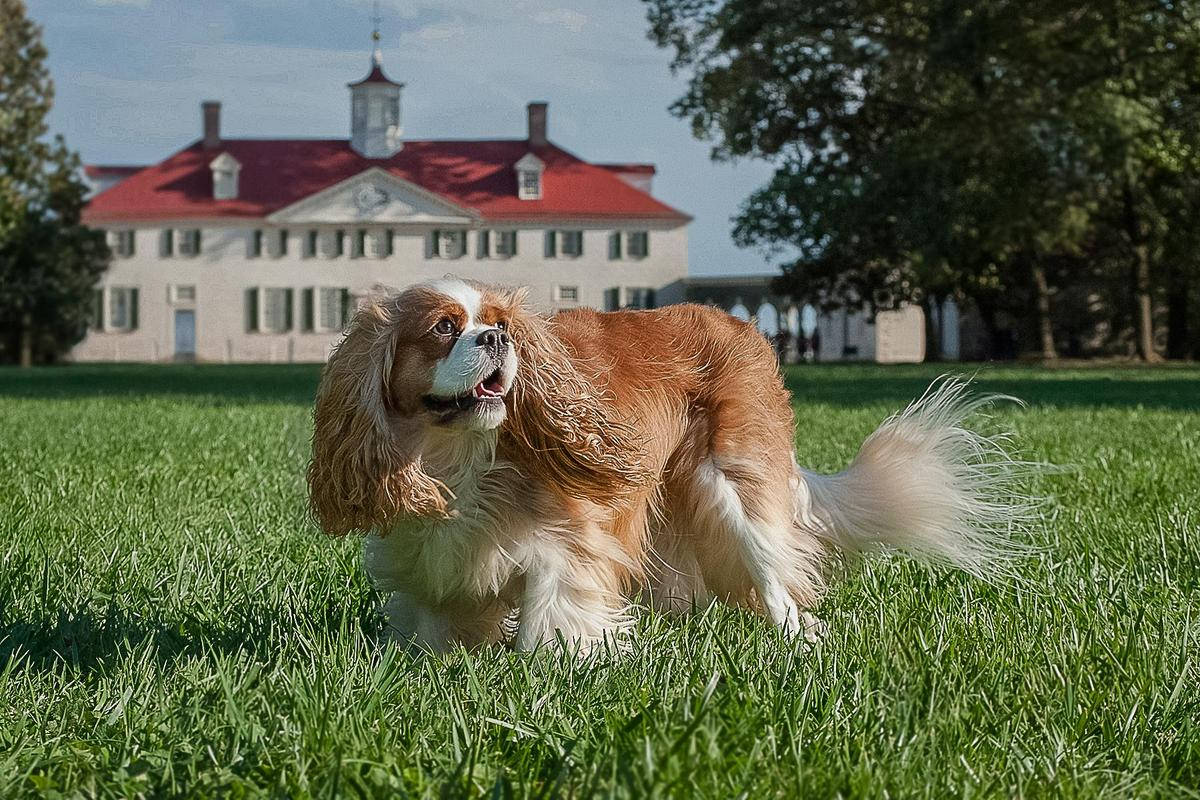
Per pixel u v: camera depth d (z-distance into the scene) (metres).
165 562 5.27
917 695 3.28
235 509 6.85
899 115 39.00
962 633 4.15
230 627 4.37
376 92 68.62
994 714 3.28
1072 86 30.77
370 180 65.38
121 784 2.79
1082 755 3.04
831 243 42.06
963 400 5.21
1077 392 21.16
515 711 3.20
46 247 54.22
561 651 3.88
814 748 2.90
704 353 4.70
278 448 10.07
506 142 69.88
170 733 3.09
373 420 3.98
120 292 66.44
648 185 72.31
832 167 40.88
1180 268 41.88
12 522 6.19
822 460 9.00
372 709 3.20
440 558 4.11
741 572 4.57
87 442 10.71
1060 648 3.83
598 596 4.10
